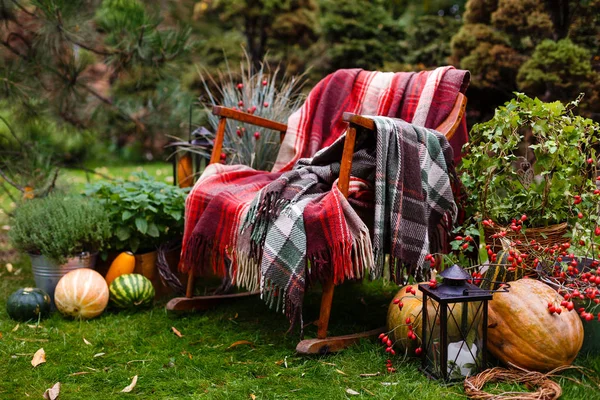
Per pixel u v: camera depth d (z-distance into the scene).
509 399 1.60
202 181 2.41
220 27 7.07
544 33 4.04
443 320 1.75
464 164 2.19
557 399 1.66
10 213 3.59
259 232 2.01
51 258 2.45
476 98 4.58
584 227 2.04
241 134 3.06
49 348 2.08
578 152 2.07
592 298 1.72
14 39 3.85
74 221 2.48
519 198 2.14
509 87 4.30
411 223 2.02
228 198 2.21
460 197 2.28
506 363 1.85
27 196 3.56
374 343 2.09
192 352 2.07
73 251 2.49
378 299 2.69
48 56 3.74
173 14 5.71
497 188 2.33
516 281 1.91
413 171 2.05
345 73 2.87
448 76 2.52
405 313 1.98
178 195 2.71
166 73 3.88
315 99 2.85
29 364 1.95
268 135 3.09
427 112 2.46
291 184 2.09
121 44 3.71
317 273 1.97
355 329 2.29
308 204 1.98
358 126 2.01
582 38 3.96
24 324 2.31
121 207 2.62
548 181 2.04
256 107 3.12
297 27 6.50
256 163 3.07
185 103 4.23
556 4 3.98
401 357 1.99
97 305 2.37
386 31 6.08
